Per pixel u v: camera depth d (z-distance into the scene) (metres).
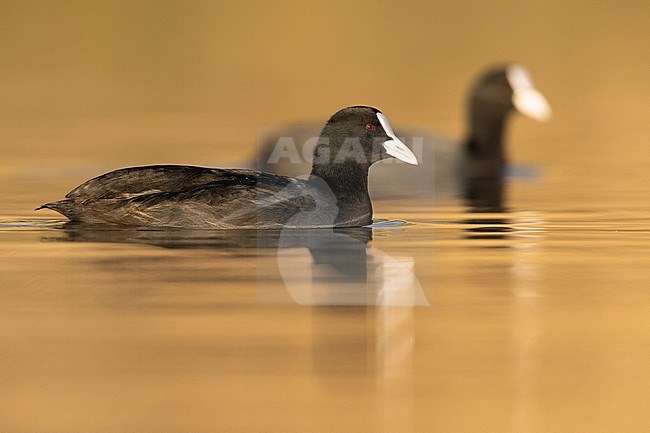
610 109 33.56
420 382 8.65
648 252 13.41
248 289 11.27
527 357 9.25
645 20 46.75
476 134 25.28
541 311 10.62
